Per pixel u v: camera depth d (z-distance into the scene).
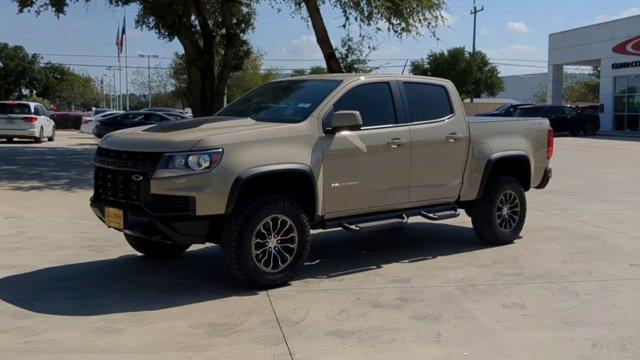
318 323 5.40
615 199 12.39
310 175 6.33
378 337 5.09
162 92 75.19
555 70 44.44
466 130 7.70
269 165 6.07
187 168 5.75
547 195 12.92
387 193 7.04
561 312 5.70
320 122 6.51
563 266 7.26
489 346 4.93
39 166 17.56
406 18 17.69
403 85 7.29
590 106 42.78
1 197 12.05
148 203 5.86
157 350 4.82
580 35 41.25
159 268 7.14
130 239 7.28
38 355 4.71
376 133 6.87
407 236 8.96
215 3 20.50
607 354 4.79
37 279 6.66
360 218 6.95
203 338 5.07
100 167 6.45
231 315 5.59
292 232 6.36
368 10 17.78
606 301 6.02
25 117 27.03
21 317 5.51
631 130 37.59
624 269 7.13
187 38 19.73
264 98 7.28
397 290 6.33
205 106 20.61
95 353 4.76
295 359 4.67
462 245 8.36
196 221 5.85
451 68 58.22
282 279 6.33
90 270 7.04
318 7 18.22
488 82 60.66
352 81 6.91
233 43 20.86
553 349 4.88
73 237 8.70
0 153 21.84
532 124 8.48
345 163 6.64
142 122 27.22
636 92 37.12
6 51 59.81
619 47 37.91
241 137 6.00
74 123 46.81
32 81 61.75
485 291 6.30
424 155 7.29
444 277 6.80
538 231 9.21
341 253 7.95
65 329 5.24
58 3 17.83
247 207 6.05
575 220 10.09
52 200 11.80
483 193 8.03
